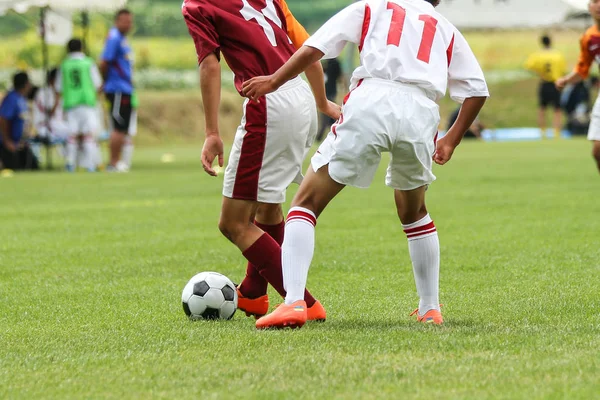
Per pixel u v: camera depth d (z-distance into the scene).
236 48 12.56
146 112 78.56
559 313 12.27
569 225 22.42
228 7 12.57
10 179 41.97
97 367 9.42
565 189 31.50
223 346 10.27
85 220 25.84
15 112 48.47
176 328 11.71
